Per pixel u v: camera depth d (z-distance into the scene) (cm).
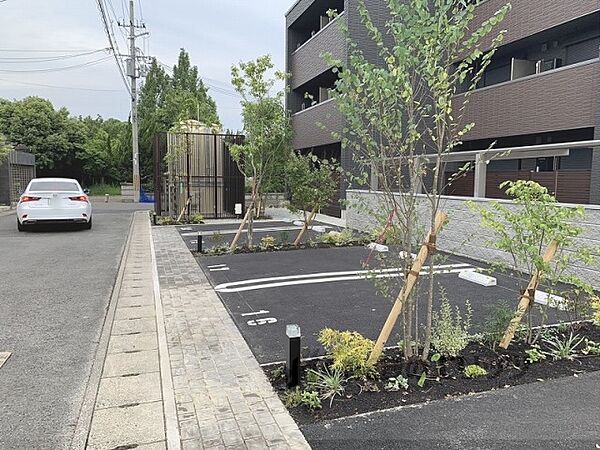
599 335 386
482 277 579
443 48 308
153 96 3853
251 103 871
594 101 898
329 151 1681
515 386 301
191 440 243
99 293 562
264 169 895
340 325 432
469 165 457
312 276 636
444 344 343
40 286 595
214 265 719
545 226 355
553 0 995
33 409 286
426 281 577
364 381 307
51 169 3108
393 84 304
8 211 1738
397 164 332
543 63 1140
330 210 1451
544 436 244
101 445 245
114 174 3241
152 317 469
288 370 304
